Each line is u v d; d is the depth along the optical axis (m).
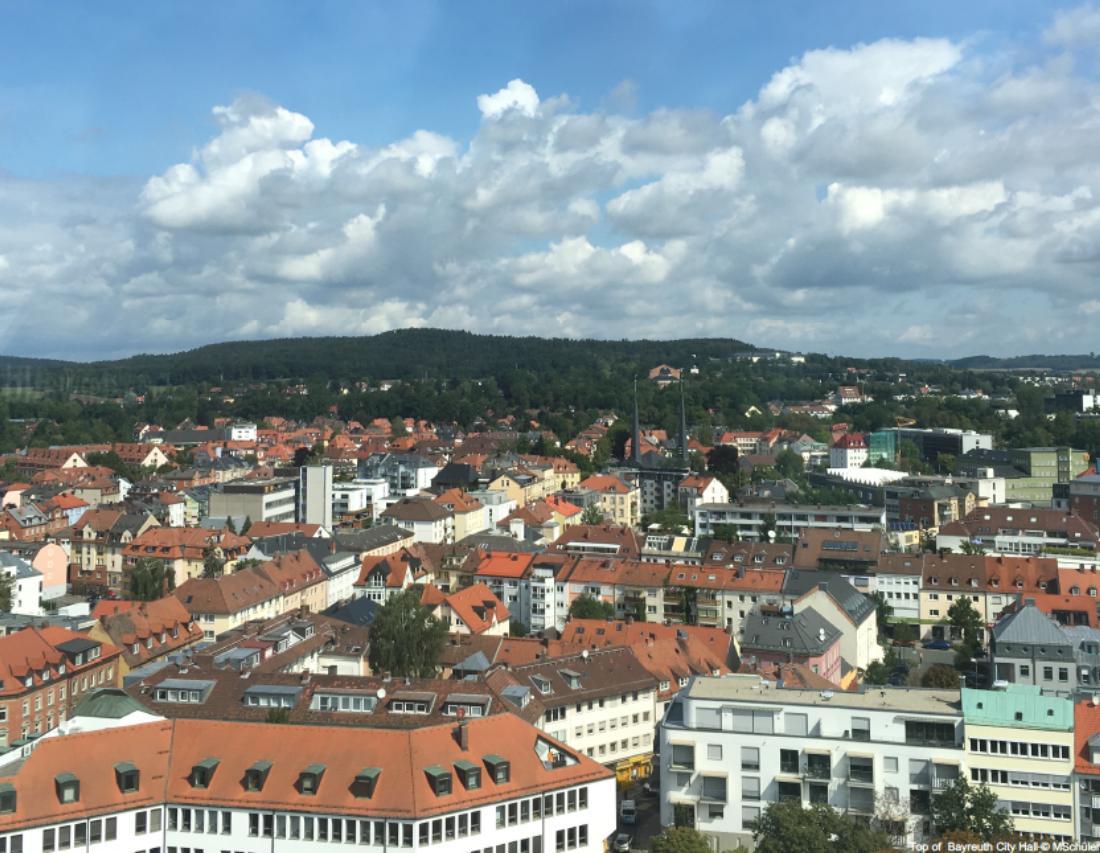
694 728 107.69
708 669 157.38
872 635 197.00
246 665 136.50
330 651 160.25
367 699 117.62
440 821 87.19
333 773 89.19
